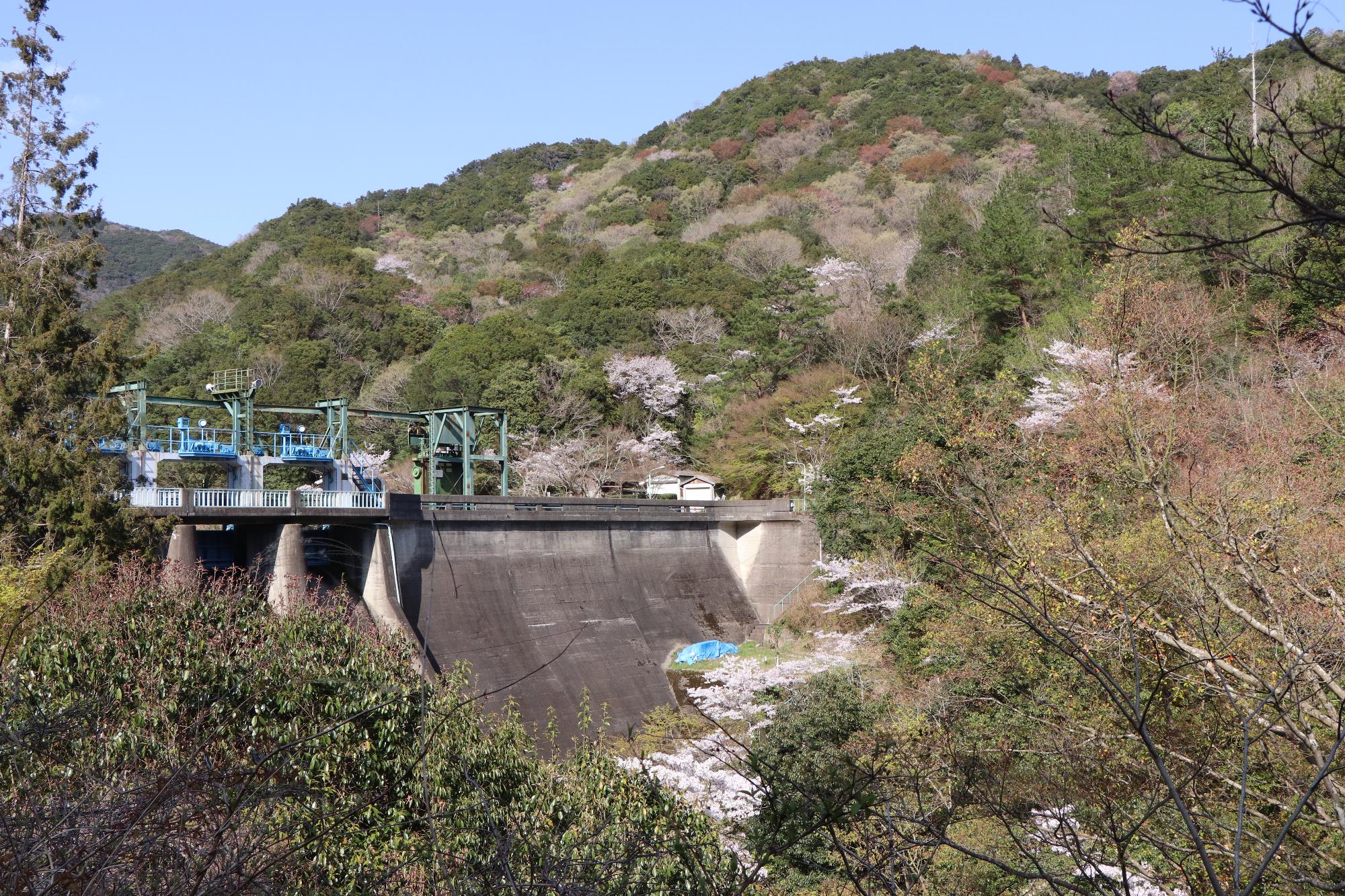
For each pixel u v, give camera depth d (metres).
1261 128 6.32
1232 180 6.35
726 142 137.88
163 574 21.78
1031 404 34.59
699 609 47.19
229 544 36.19
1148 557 15.24
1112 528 18.00
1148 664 13.89
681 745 24.39
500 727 18.06
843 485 42.12
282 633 18.08
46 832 5.96
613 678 39.59
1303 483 18.31
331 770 12.96
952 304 56.19
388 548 35.16
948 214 70.19
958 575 18.36
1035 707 14.45
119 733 11.89
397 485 57.66
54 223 29.61
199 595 19.27
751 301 67.88
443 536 38.09
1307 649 10.52
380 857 10.69
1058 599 15.03
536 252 115.81
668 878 9.70
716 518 50.09
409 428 46.38
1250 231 24.89
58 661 14.73
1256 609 14.44
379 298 87.69
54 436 26.41
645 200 128.88
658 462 62.56
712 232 108.62
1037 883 10.46
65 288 28.28
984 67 140.75
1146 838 9.22
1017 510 17.28
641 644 42.59
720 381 66.88
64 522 24.97
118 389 36.09
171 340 78.88
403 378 71.00
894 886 6.42
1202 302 28.36
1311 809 10.47
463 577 38.38
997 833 12.33
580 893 7.29
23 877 5.91
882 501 29.34
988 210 54.94
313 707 15.11
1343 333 22.30
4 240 28.31
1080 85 135.38
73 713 7.95
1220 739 11.77
